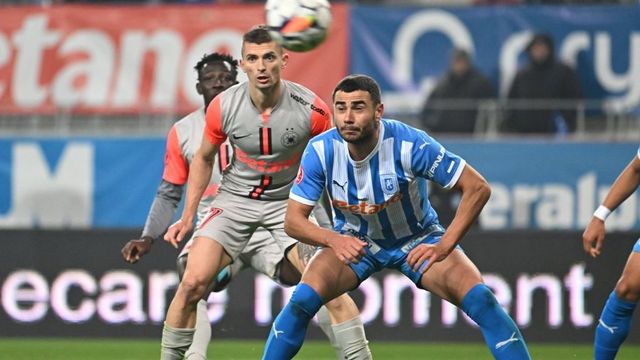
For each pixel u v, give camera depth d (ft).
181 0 154.61
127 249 81.00
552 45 145.79
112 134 143.64
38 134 143.54
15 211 142.51
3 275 117.91
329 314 78.84
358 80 64.44
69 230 117.60
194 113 85.76
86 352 107.76
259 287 115.44
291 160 77.51
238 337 115.55
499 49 146.82
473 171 66.80
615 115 147.02
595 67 147.43
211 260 74.95
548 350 111.34
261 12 145.38
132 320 116.57
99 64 145.79
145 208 142.31
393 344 115.14
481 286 66.69
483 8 146.61
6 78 146.10
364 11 145.38
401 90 145.89
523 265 116.06
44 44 146.10
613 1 155.22
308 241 67.56
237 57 145.28
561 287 115.75
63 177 142.61
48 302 117.50
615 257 115.55
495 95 146.20
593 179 141.28
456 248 69.46
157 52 145.28
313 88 144.46
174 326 73.51
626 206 139.85
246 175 77.97
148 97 145.48
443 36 146.30
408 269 70.23
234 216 77.87
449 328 115.34
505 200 141.59
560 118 145.79
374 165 67.15
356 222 70.03
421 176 68.08
